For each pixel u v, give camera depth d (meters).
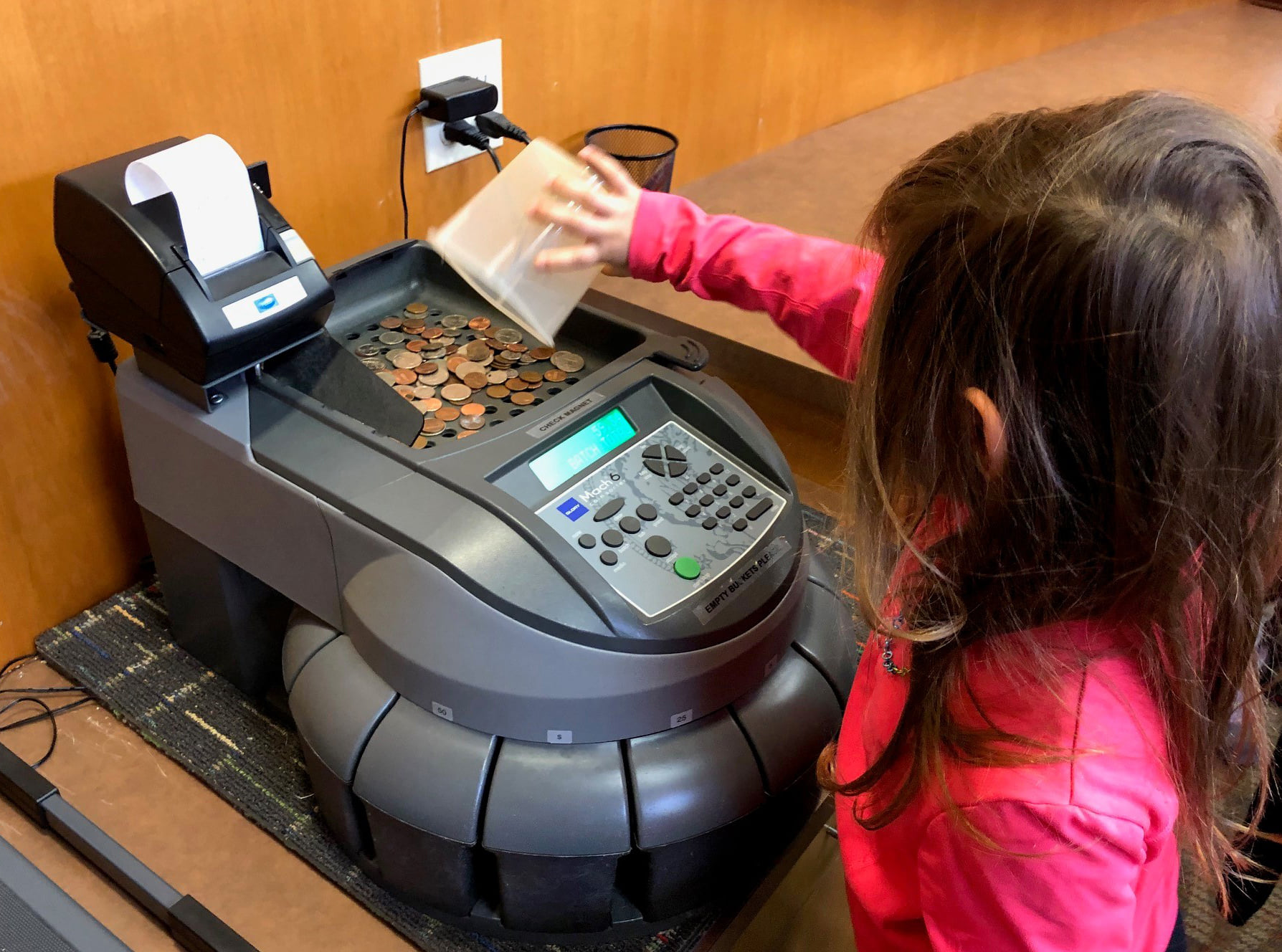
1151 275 0.38
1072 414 0.41
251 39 0.76
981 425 0.43
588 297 1.07
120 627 0.85
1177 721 0.48
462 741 0.60
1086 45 1.61
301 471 0.62
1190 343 0.38
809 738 0.66
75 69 0.68
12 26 0.64
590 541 0.62
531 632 0.57
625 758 0.61
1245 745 0.53
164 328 0.62
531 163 0.66
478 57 0.92
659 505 0.65
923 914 0.50
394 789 0.60
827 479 0.99
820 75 1.33
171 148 0.65
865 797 0.59
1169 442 0.40
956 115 1.40
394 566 0.59
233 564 0.71
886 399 0.48
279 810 0.72
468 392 0.71
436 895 0.65
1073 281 0.39
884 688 0.61
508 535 0.59
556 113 1.03
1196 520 0.42
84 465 0.81
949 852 0.47
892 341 0.47
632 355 0.72
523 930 0.65
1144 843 0.45
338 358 0.70
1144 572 0.43
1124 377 0.39
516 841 0.59
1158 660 0.46
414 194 0.95
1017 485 0.43
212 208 0.61
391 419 0.66
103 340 0.73
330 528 0.61
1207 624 0.47
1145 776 0.45
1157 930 0.58
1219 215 0.40
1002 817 0.44
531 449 0.63
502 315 0.80
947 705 0.48
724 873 0.66
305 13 0.78
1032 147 0.44
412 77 0.88
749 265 0.71
